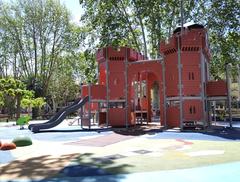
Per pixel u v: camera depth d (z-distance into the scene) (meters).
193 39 27.02
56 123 29.28
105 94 31.42
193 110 26.70
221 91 27.34
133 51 32.72
